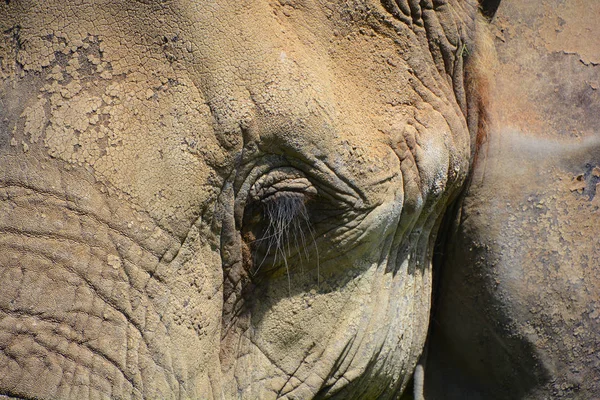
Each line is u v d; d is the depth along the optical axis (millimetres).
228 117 7070
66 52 7082
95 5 7277
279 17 7586
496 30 8914
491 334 9172
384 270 8328
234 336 7770
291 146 7285
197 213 7082
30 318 6430
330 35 7824
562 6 9125
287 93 7211
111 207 6734
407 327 8719
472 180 8883
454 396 9570
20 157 6684
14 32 7285
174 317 6977
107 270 6688
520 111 8875
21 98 6910
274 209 7504
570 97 8938
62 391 6457
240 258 7586
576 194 8891
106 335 6648
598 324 8984
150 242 6840
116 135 6852
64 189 6652
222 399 7395
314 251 7844
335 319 8078
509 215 8844
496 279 8914
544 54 8977
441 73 8531
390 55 8125
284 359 7965
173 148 6945
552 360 9062
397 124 8055
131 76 7070
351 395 8461
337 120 7504
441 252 9250
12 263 6469
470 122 8805
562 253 8867
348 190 7652
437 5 8352
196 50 7125
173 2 7207
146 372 6770
